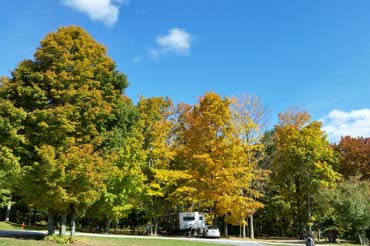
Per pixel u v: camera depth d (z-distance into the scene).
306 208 50.00
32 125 23.52
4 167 22.11
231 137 39.44
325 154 47.03
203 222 43.38
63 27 26.17
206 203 44.34
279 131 49.84
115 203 35.72
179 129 46.28
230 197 37.94
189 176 39.09
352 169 53.16
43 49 24.83
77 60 24.88
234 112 42.16
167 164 42.03
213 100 40.38
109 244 23.00
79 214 29.47
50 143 23.06
